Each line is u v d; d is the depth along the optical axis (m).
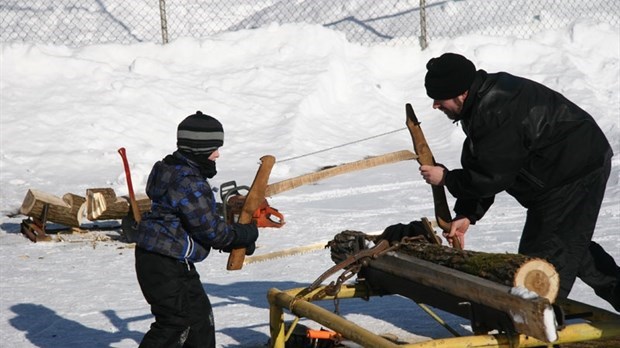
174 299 11.70
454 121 12.23
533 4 46.44
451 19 45.84
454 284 11.06
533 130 11.59
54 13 47.31
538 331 9.73
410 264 11.97
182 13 48.53
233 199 17.41
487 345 10.36
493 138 11.51
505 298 10.14
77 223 23.47
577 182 11.91
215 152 11.77
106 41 45.03
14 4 48.12
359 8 47.59
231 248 12.04
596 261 12.61
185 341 12.08
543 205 12.05
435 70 11.74
